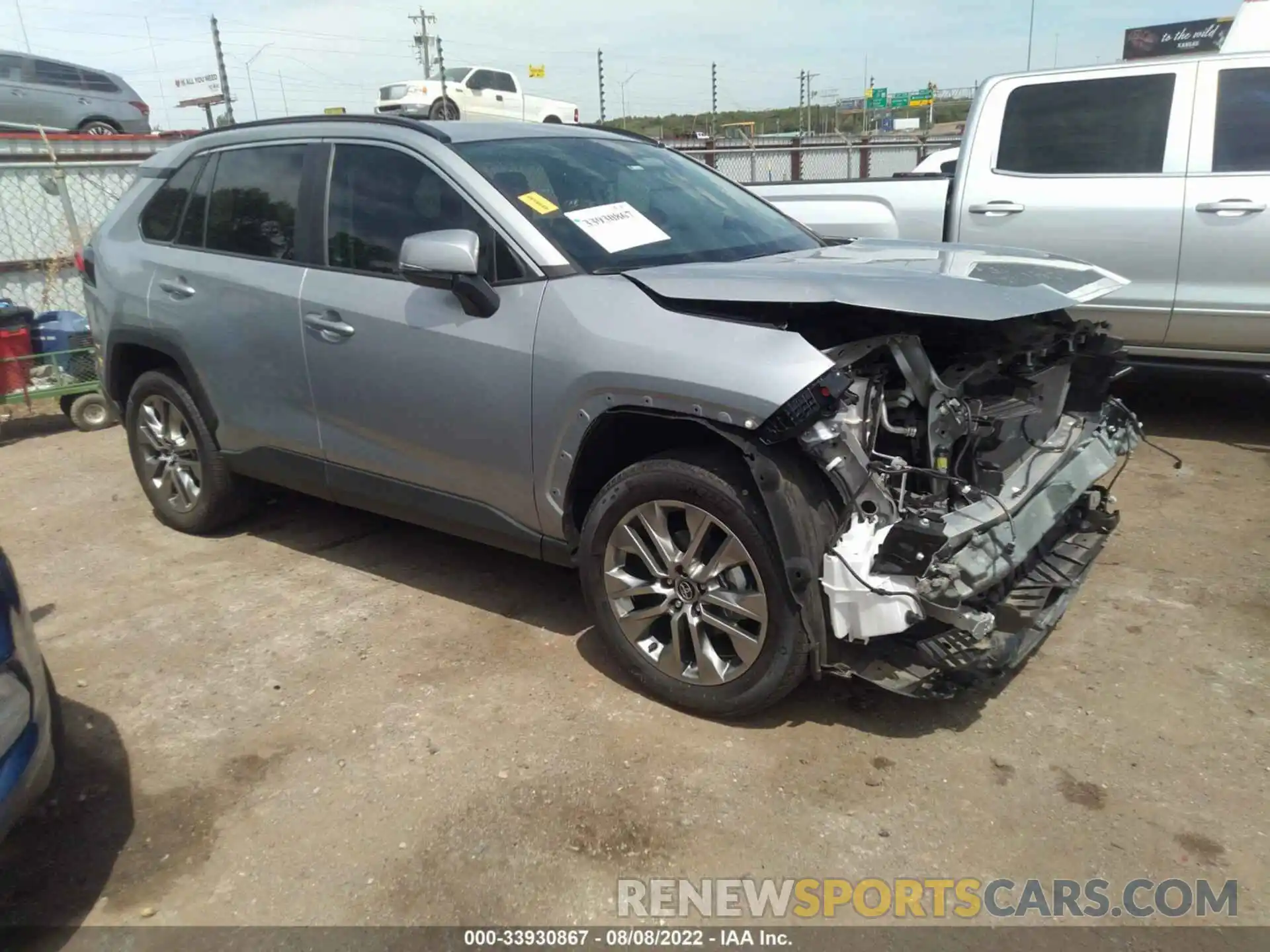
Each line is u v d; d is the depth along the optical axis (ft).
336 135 12.89
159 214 15.14
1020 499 9.84
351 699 10.92
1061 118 18.83
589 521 10.51
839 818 8.77
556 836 8.66
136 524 16.61
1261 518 14.90
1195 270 17.62
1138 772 9.26
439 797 9.21
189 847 8.73
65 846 8.79
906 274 9.93
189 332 14.17
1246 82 17.38
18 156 34.17
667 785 9.25
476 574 14.06
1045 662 11.22
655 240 11.57
